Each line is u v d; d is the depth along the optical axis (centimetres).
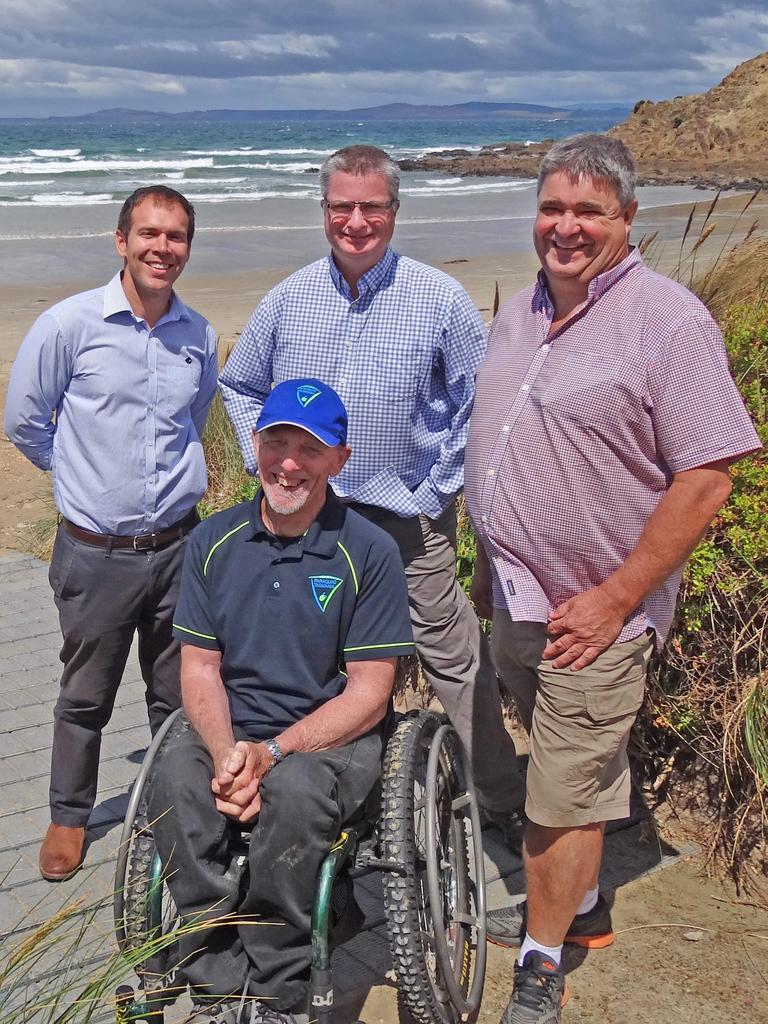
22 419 354
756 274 524
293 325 356
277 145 9581
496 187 4956
